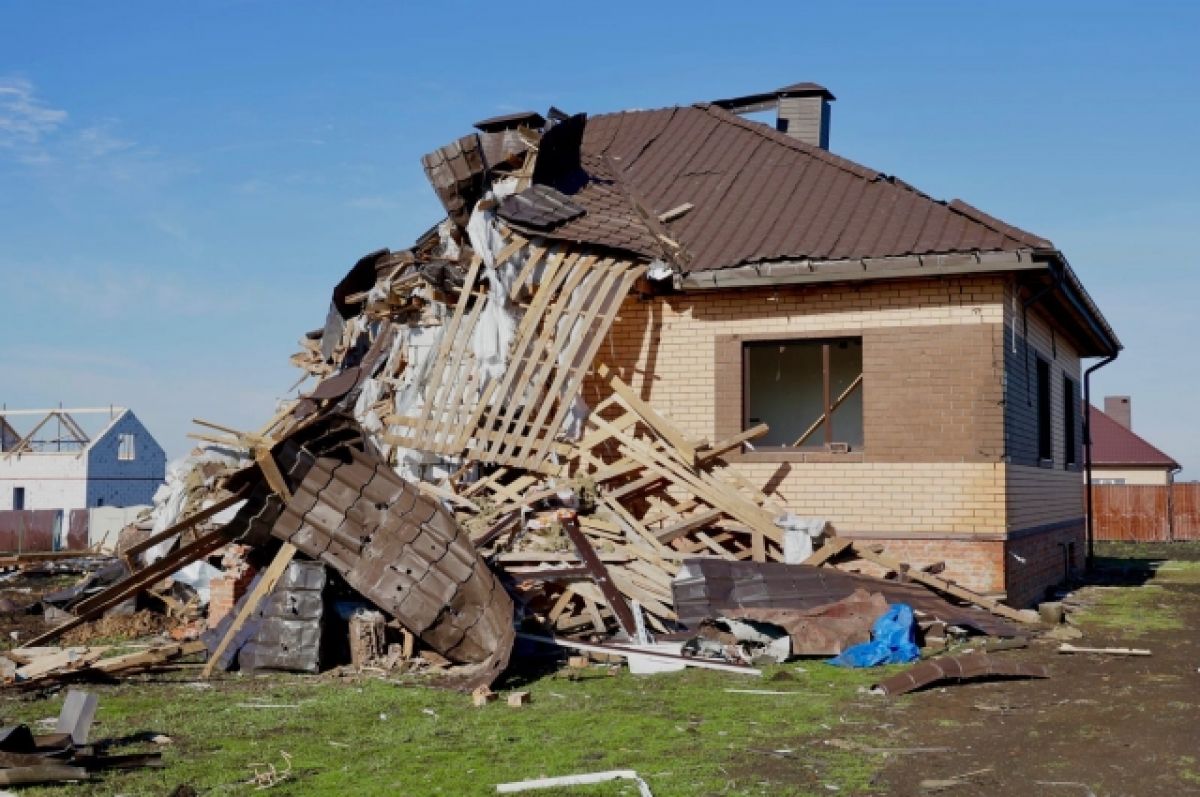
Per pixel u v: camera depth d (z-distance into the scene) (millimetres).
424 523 10523
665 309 14828
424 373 14906
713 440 14422
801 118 20375
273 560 11016
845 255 13617
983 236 13359
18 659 10336
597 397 14758
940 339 13500
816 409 17703
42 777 6566
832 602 11539
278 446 10422
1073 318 17328
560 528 12492
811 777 6633
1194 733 7672
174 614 13812
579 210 15164
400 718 8273
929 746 7359
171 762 7070
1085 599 16266
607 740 7539
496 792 6379
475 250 14617
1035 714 8297
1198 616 14117
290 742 7578
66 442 49219
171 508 15156
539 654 10656
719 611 11242
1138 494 37156
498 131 19469
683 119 19469
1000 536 13109
